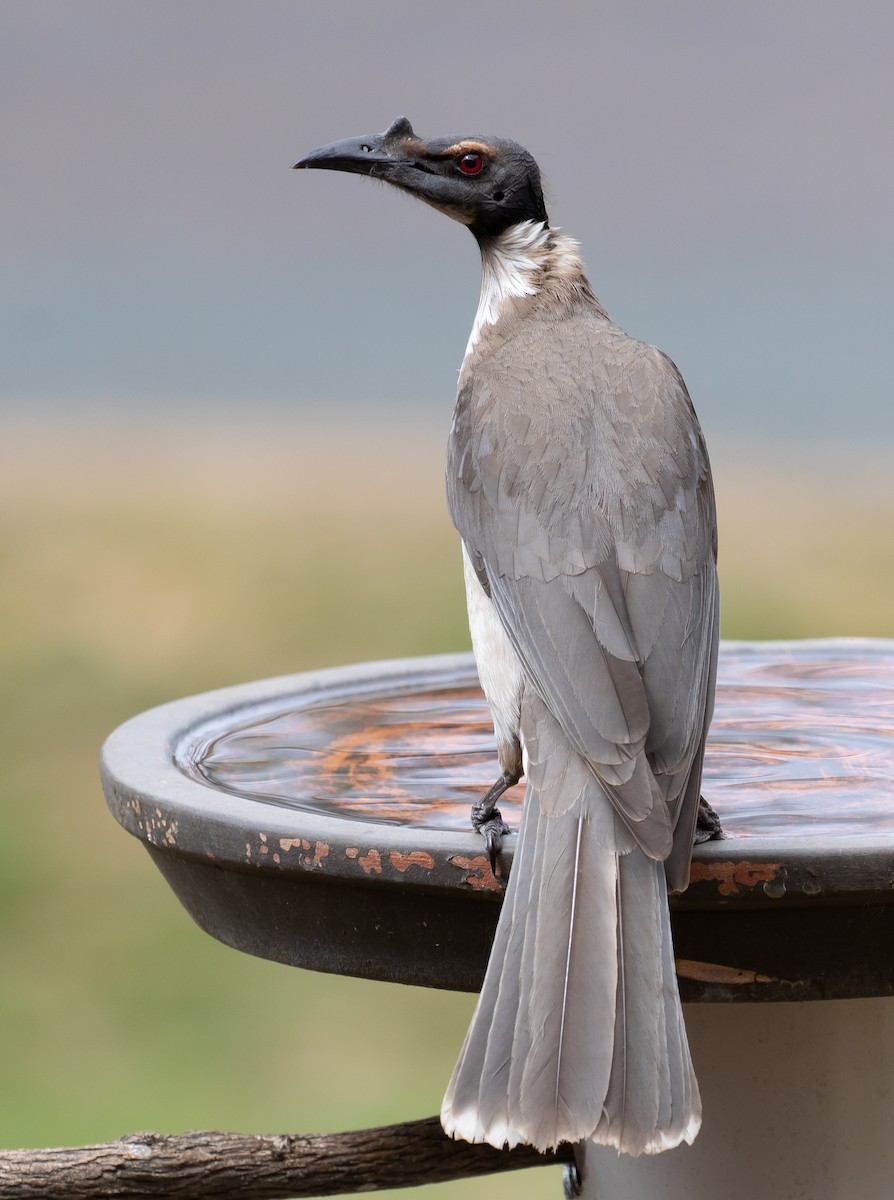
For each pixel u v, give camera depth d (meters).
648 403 7.72
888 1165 7.98
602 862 6.50
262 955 7.33
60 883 18.38
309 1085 14.44
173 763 8.14
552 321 8.85
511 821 7.62
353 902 6.94
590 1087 5.99
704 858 6.50
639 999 6.16
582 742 6.75
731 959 6.75
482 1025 6.21
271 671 23.92
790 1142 8.00
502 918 6.44
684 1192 8.12
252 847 6.95
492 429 7.76
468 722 9.49
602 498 7.33
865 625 24.84
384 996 16.67
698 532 7.42
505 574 7.35
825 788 8.08
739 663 10.96
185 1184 7.93
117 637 25.36
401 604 26.66
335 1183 8.15
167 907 17.98
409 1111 13.93
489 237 9.25
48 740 22.06
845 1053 7.94
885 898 6.52
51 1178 7.79
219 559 29.08
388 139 9.27
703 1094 8.05
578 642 7.00
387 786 8.20
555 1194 13.71
